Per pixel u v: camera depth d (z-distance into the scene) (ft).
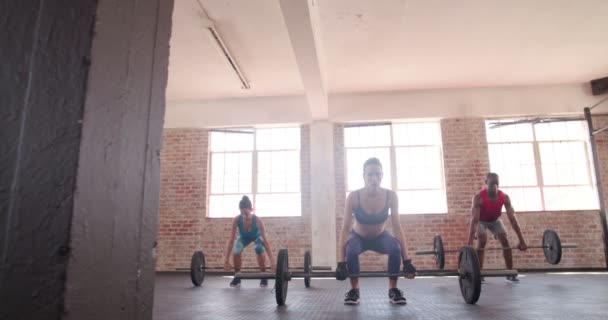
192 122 28.25
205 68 23.57
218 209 27.43
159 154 2.74
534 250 24.82
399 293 11.73
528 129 26.73
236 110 28.14
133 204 2.44
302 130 27.71
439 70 24.35
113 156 2.27
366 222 11.48
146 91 2.61
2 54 2.12
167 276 23.98
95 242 2.10
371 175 11.37
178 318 9.68
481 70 24.45
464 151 26.27
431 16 18.58
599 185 24.44
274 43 20.71
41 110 2.05
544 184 25.95
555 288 15.42
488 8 18.06
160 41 2.81
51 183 1.98
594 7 18.15
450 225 25.43
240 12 17.89
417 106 27.02
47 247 1.92
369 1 17.34
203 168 27.61
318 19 18.44
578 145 26.32
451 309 10.66
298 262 25.81
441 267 18.11
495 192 17.97
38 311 1.88
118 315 2.27
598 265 24.43
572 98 26.40
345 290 15.92
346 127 27.68
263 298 13.62
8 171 2.00
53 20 2.15
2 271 1.92
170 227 27.04
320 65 19.74
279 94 27.73
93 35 2.13
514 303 11.66
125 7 2.41
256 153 27.91
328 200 26.27
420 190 26.43
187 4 17.28
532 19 18.99
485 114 26.63
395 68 23.93
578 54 22.62
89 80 2.09
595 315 9.62
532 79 25.91
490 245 25.04
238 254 18.10
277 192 27.20
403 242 11.41
